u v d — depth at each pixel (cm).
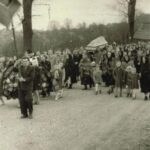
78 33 3538
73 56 2311
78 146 952
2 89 1583
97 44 3334
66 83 2161
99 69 1889
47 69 1803
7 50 1370
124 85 1806
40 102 1670
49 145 966
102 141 1001
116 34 3972
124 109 1473
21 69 1299
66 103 1628
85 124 1210
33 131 1118
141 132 1098
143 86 1695
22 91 1303
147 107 1517
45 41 3108
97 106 1545
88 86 2236
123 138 1031
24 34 2131
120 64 1794
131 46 3030
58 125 1198
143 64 1705
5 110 1478
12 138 1038
